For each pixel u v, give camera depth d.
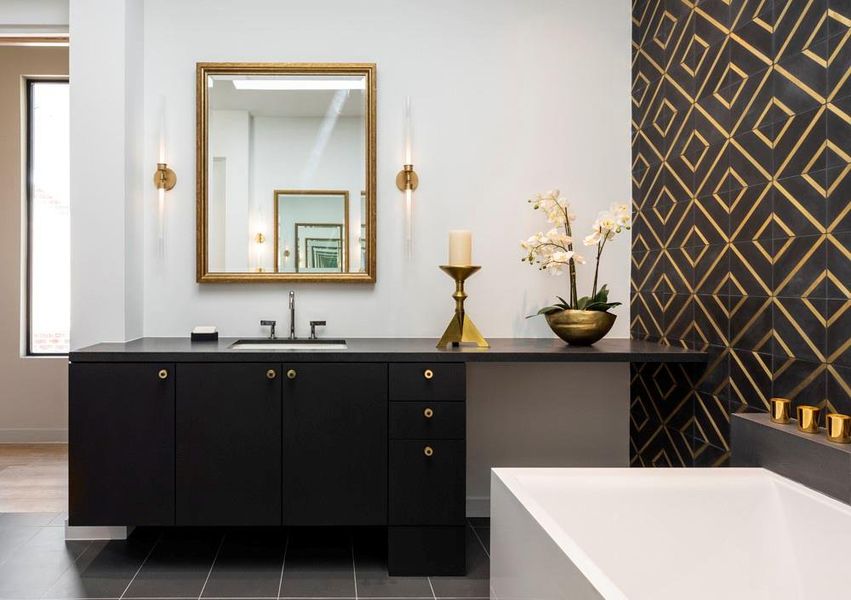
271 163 3.04
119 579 2.44
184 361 2.51
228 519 2.52
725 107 2.33
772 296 2.07
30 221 4.82
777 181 2.04
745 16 2.21
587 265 3.14
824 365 1.84
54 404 4.72
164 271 3.04
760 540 1.81
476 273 3.10
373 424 2.52
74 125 2.80
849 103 1.73
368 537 2.89
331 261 3.05
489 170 3.10
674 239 2.72
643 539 1.80
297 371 2.52
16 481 3.71
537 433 3.16
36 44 3.12
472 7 3.09
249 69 3.01
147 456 2.51
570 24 3.12
